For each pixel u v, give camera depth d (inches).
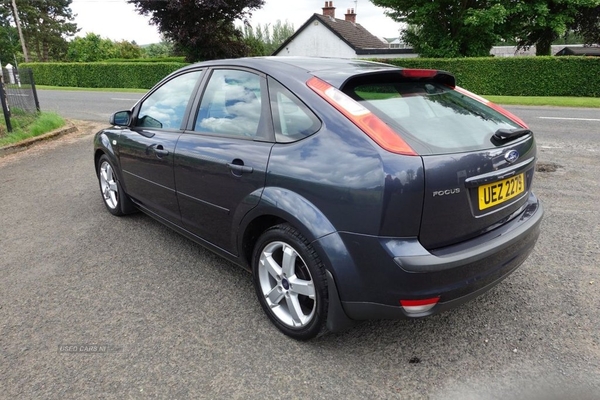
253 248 113.4
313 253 92.4
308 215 89.7
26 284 129.8
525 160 100.6
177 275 134.3
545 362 93.1
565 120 400.2
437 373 90.9
